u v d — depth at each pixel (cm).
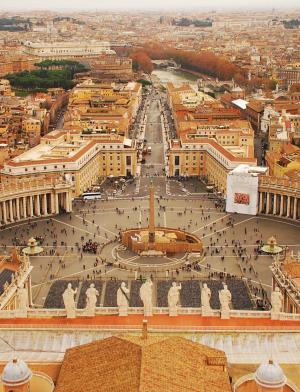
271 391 9356
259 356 12012
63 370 10444
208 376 10019
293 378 11231
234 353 12150
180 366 9900
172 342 10438
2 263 18812
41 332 12875
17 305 17388
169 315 13338
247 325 12862
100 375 9800
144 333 10612
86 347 10769
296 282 17725
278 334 12675
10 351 12369
